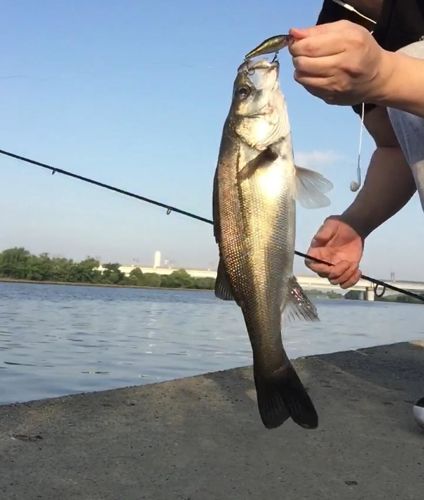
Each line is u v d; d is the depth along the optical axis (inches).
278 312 26.7
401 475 32.2
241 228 26.7
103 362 123.4
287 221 26.2
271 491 29.8
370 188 41.6
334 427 40.0
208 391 48.8
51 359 127.2
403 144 35.7
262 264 26.5
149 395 46.8
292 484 30.7
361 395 49.4
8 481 29.6
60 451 33.9
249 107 26.2
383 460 34.2
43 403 43.4
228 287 27.7
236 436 37.6
